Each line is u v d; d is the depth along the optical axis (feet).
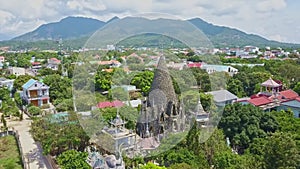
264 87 151.94
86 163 68.59
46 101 168.14
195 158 63.26
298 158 60.34
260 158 65.05
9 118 154.20
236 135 86.38
